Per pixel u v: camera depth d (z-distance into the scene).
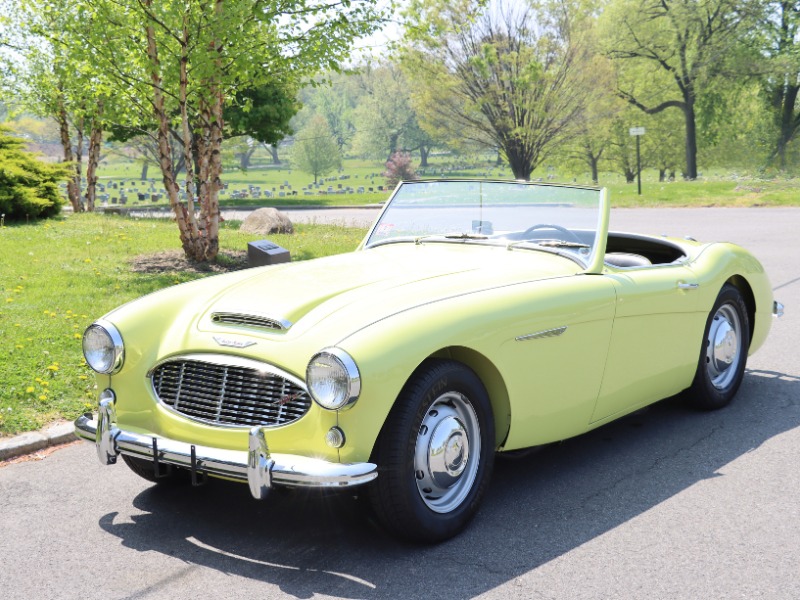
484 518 3.73
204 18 10.47
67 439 4.96
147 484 4.27
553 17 38.00
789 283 10.22
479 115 41.16
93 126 23.28
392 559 3.34
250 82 11.48
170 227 16.45
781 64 49.50
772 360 6.56
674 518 3.69
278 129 32.41
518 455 4.09
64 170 18.38
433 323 3.37
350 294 3.74
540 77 37.56
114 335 3.69
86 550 3.49
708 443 4.70
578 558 3.32
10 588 3.17
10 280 9.43
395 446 3.22
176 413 3.55
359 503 3.93
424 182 5.07
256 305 3.71
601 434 4.91
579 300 3.97
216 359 3.47
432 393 3.34
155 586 3.16
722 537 3.49
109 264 11.13
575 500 3.92
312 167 129.38
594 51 39.47
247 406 3.41
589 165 67.69
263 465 3.13
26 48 19.30
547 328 3.80
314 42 11.16
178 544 3.53
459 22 37.22
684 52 52.22
